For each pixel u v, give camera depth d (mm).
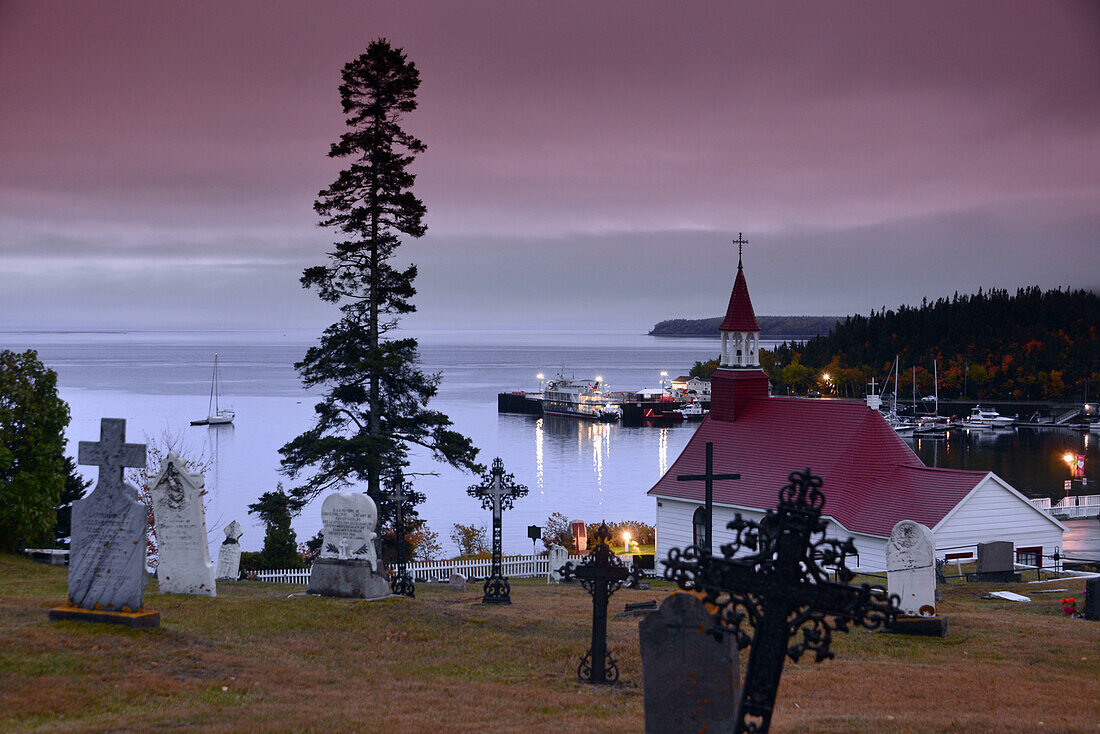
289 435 180500
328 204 57094
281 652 21484
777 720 17078
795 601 10508
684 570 11078
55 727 14867
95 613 21219
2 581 31609
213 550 78250
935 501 45531
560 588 40875
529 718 17125
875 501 47781
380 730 15578
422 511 102312
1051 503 88438
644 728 15945
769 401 56906
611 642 24438
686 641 13961
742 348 58594
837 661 22719
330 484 54875
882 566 45625
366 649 22688
